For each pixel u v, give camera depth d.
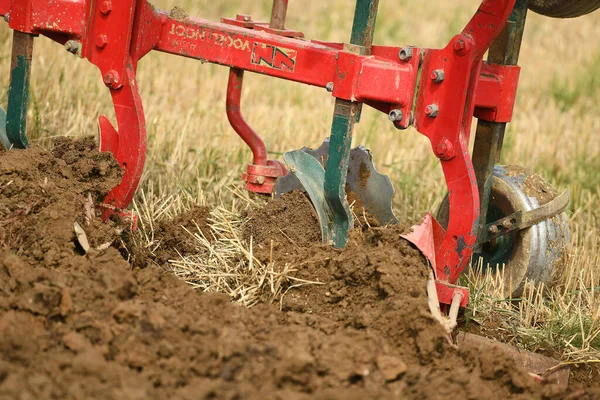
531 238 7.66
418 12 22.73
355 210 7.81
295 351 5.23
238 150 10.90
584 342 7.03
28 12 7.12
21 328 5.28
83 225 6.70
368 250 6.59
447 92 6.65
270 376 5.13
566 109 15.91
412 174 10.83
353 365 5.30
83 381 4.88
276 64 7.16
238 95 8.24
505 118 7.46
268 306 6.00
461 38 6.51
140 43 7.11
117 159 7.21
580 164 12.26
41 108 11.30
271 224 7.38
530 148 12.87
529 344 7.11
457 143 6.71
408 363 5.78
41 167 7.03
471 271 7.79
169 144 10.77
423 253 6.51
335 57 6.91
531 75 18.05
